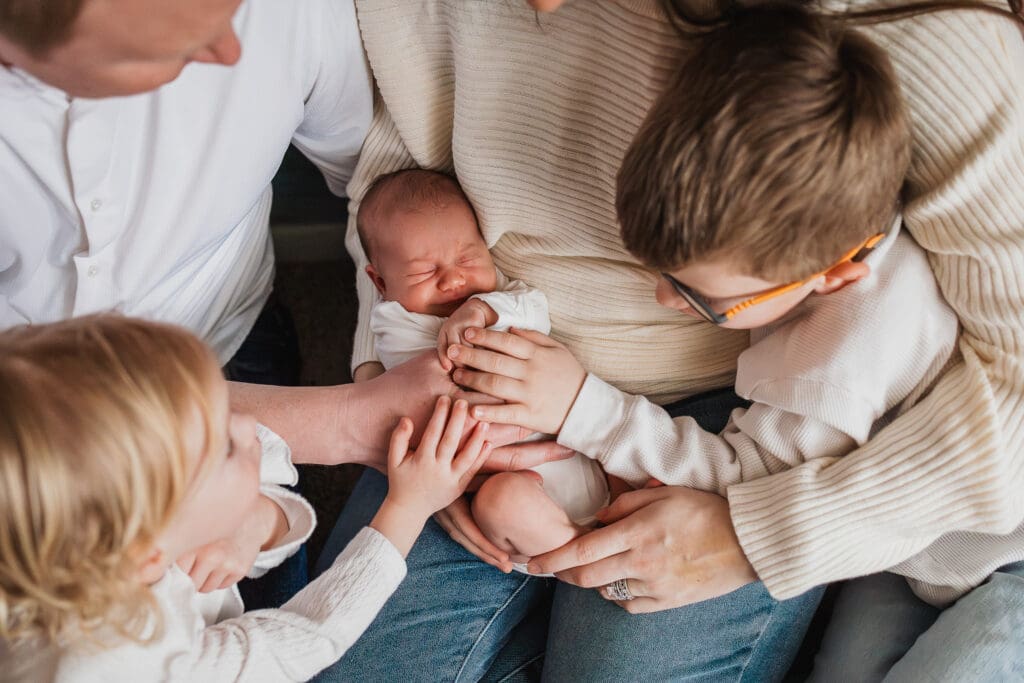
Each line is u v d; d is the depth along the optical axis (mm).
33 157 900
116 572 752
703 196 749
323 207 1547
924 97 783
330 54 1043
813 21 742
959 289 901
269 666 900
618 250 1035
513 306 1087
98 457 710
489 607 1146
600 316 1111
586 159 966
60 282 1064
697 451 1037
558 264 1104
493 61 950
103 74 720
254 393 1101
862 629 1116
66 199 947
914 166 839
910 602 1109
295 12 986
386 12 1011
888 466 927
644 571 1006
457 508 1104
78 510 716
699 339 1097
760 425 995
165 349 759
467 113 1003
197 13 676
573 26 889
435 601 1133
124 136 958
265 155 1073
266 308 1538
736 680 1109
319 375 1687
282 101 1037
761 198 740
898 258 912
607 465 1061
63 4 648
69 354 727
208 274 1172
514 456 1079
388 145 1183
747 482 992
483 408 1033
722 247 778
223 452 805
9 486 695
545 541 1033
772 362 962
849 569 964
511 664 1217
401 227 1126
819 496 941
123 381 725
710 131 731
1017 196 811
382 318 1173
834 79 726
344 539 1215
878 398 924
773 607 1084
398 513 1023
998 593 996
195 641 859
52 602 735
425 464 1018
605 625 1079
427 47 1027
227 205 1078
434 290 1131
